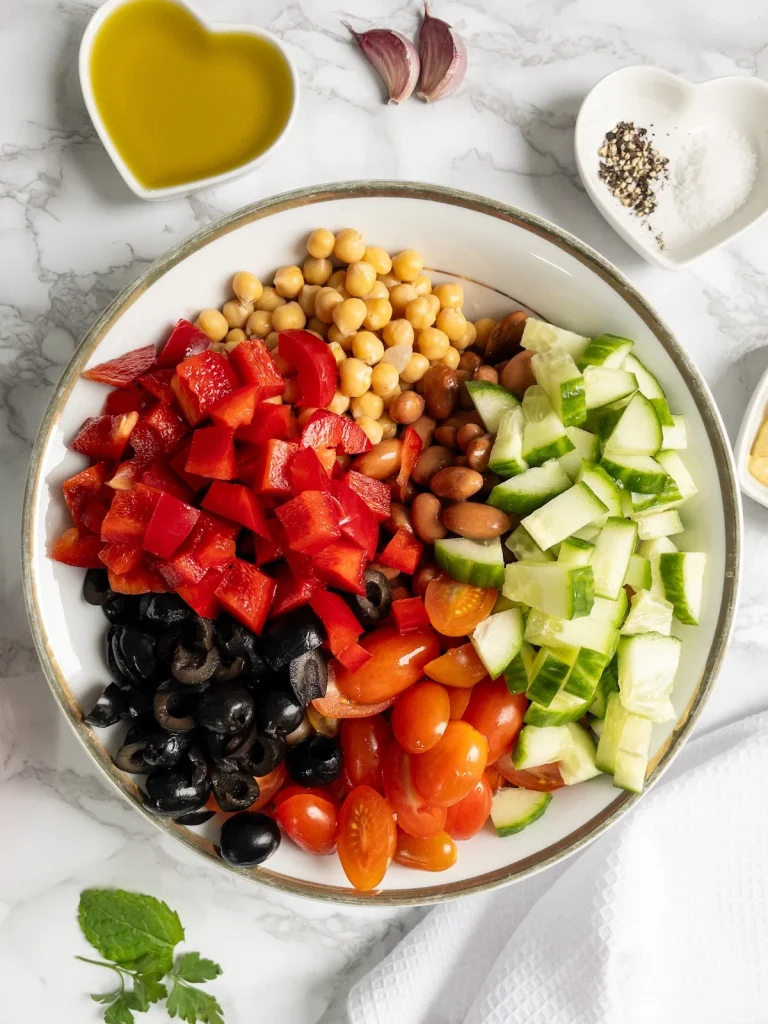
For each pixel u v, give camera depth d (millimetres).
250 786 450
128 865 526
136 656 447
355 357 484
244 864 455
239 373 457
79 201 509
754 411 504
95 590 458
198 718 443
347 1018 529
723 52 534
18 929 522
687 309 530
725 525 459
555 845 469
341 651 450
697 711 461
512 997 509
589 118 514
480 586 460
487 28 522
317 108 516
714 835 523
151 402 465
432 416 485
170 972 521
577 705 460
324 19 516
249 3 515
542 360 465
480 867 471
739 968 522
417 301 483
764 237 530
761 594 533
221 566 445
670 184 527
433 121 520
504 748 470
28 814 521
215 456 441
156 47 496
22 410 511
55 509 454
